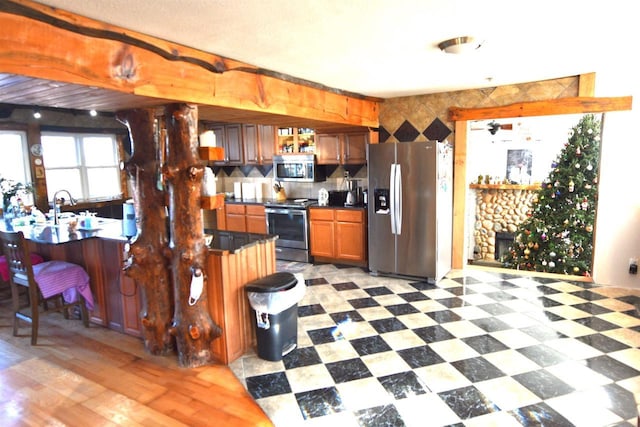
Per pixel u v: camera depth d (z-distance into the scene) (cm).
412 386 257
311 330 345
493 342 313
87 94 225
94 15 192
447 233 489
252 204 614
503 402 238
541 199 555
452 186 498
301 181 595
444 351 301
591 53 310
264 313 288
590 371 269
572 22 229
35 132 528
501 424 219
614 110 407
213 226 693
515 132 722
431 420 224
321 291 445
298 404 243
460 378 264
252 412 237
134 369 289
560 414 226
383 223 478
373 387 258
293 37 237
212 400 250
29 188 498
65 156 577
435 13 206
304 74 344
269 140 627
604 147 420
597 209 434
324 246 553
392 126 520
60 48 184
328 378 271
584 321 346
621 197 420
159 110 303
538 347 303
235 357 302
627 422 217
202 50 259
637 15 219
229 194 695
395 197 458
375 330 341
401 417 227
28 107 505
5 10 164
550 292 420
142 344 327
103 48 203
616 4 202
